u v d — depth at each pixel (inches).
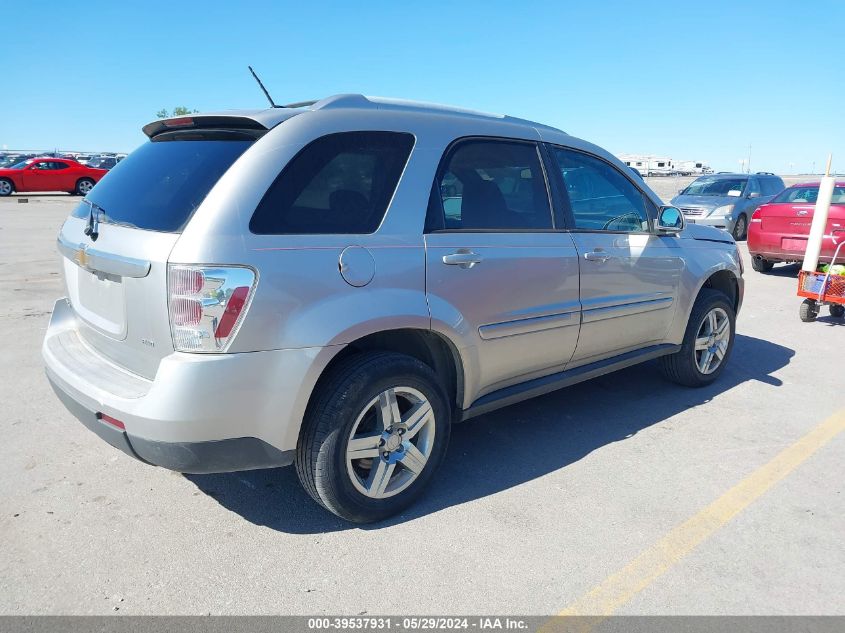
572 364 159.3
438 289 122.4
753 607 100.3
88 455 145.5
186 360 98.3
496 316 133.6
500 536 118.0
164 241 100.5
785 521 124.6
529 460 149.3
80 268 124.5
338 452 111.2
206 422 99.1
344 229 112.6
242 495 130.8
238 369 99.8
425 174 125.1
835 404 188.2
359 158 117.7
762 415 178.9
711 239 199.0
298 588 102.6
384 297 114.2
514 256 136.0
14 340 230.7
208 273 97.4
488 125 141.6
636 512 126.9
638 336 173.6
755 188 645.3
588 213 158.9
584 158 162.6
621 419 174.9
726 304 198.5
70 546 112.0
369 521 120.3
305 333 104.7
